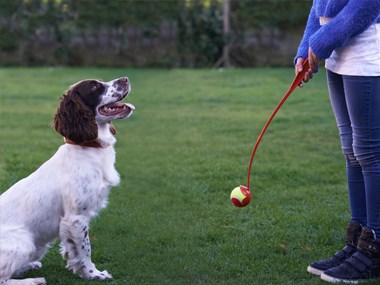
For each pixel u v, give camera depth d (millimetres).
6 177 6328
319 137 8078
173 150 7559
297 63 4051
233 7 15844
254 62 16047
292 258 4324
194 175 6438
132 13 15930
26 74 14883
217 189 5973
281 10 15680
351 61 3699
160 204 5574
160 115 9828
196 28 15930
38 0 16078
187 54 16078
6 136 8430
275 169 6539
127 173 6566
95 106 4184
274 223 5059
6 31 16234
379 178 3795
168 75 14609
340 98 4000
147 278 4098
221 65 16078
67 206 4016
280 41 15891
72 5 16047
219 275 4102
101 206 4184
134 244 4660
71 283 4051
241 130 8641
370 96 3697
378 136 3760
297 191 5844
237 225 5020
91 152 4129
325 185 6051
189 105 10703
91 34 16156
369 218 3873
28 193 3986
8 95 11969
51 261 4461
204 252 4477
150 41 16062
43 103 11141
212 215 5266
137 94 11844
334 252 4426
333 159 6996
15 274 4098
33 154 7340
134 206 5527
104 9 15969
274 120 9211
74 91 4164
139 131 8688
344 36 3574
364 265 3873
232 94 11781
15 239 3850
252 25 15852
